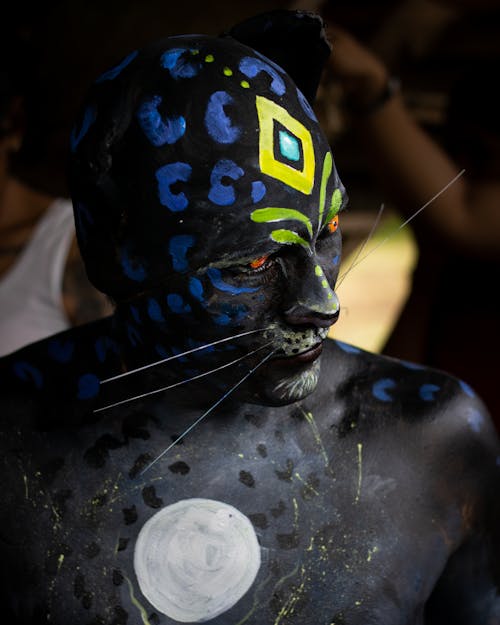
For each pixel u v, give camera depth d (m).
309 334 1.10
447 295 2.27
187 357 1.14
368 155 2.26
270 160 1.06
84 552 1.26
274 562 1.27
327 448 1.33
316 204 1.08
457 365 2.25
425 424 1.35
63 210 1.98
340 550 1.28
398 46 3.14
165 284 1.10
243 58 1.10
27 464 1.30
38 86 1.97
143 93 1.08
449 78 4.62
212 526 1.27
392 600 1.28
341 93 2.24
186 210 1.06
